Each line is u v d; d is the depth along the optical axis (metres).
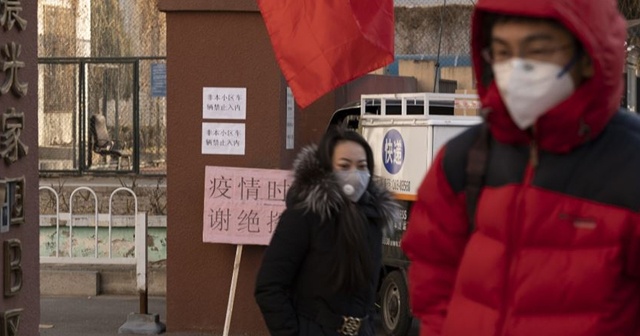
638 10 20.12
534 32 3.12
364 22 9.13
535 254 3.20
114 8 20.03
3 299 7.36
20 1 7.50
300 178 5.84
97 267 14.48
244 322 11.62
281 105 11.52
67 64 18.11
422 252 3.65
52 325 12.40
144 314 11.90
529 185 3.23
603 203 3.13
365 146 5.93
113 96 18.11
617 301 3.14
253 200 11.32
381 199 5.96
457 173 3.49
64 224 14.33
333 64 9.16
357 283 5.77
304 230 5.77
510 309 3.23
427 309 3.67
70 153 18.08
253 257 11.61
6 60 7.27
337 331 5.79
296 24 9.20
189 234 11.63
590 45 3.04
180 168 11.61
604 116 3.14
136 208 13.59
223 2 11.38
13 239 7.42
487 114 3.30
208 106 11.53
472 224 3.44
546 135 3.18
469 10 23.12
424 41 23.38
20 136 7.51
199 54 11.52
